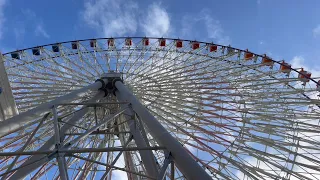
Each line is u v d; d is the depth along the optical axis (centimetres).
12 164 1005
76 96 1461
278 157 1548
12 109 1302
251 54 2433
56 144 949
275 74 2236
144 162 1055
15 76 2136
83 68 2352
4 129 1039
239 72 2205
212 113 1816
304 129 1670
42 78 2164
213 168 1464
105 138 1858
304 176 1473
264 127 1722
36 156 1117
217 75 2188
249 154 1572
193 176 723
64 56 2480
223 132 1681
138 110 1188
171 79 2158
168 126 1838
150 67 2406
